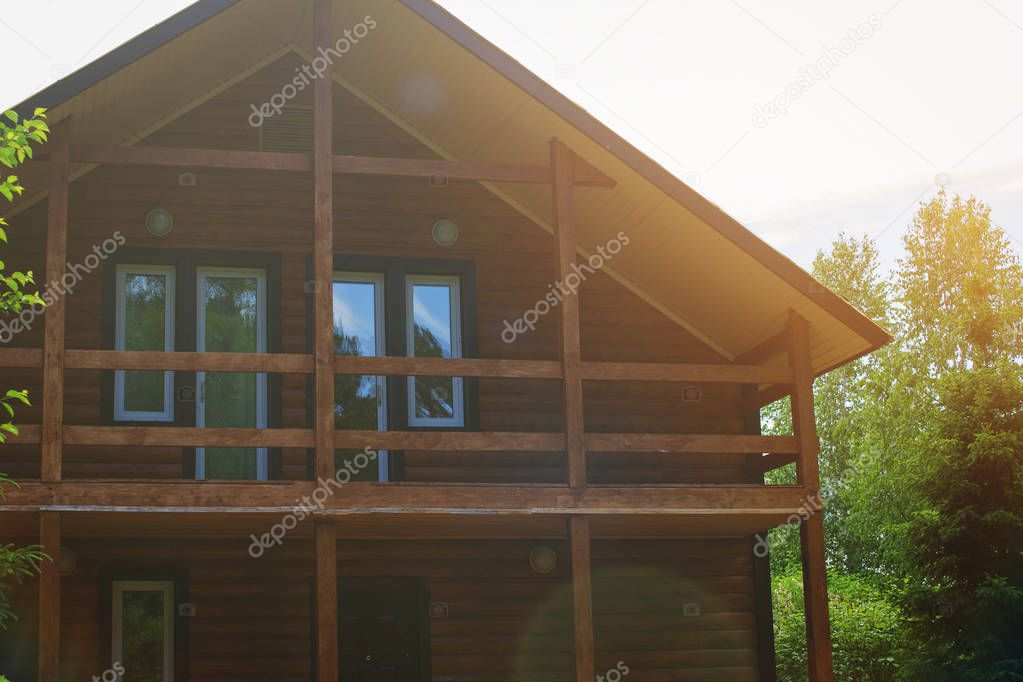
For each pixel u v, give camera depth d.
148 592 11.76
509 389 12.77
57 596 9.62
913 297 30.89
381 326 12.75
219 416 12.16
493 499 10.46
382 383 12.55
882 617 21.31
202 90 12.59
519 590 12.41
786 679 22.30
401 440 10.48
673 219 11.41
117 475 11.69
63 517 10.24
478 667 12.16
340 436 10.37
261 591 11.82
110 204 12.20
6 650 11.12
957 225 30.89
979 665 15.89
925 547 16.80
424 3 10.79
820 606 10.89
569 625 12.43
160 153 10.60
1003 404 17.06
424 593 12.20
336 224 12.73
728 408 13.29
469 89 11.56
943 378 17.72
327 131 10.77
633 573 12.75
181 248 12.30
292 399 12.30
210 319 12.38
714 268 11.73
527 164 12.45
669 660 12.62
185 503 9.92
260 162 10.74
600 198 11.95
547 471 12.70
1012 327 24.47
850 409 33.62
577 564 10.55
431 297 12.98
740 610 12.89
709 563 12.94
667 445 11.04
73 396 11.72
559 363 10.95
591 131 10.88
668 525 11.73
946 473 16.95
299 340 12.38
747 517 11.32
